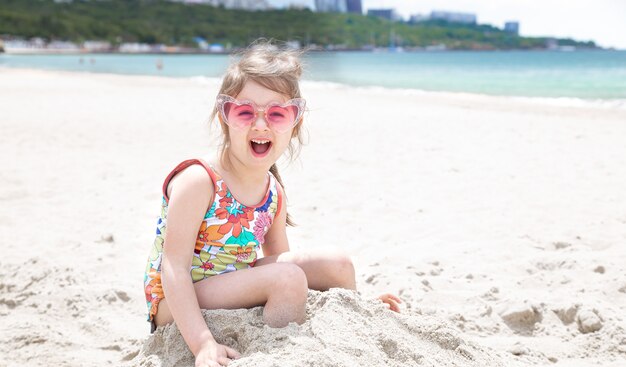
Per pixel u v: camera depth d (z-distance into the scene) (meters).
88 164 7.64
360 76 31.58
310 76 2.84
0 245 4.54
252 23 174.88
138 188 6.42
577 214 5.17
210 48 159.62
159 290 2.44
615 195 5.82
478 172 7.02
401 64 54.88
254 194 2.52
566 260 3.89
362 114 12.73
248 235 2.48
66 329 3.19
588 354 2.74
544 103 15.27
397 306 2.70
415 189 6.26
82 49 138.88
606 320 2.95
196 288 2.36
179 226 2.30
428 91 20.06
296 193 6.15
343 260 2.54
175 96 17.20
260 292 2.28
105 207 5.68
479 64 54.19
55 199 5.96
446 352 2.26
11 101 15.40
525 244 4.36
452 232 4.75
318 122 11.45
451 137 9.61
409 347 2.14
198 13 174.25
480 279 3.71
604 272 3.73
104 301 3.49
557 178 6.63
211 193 2.38
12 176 6.89
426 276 3.79
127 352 2.87
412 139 9.45
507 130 10.26
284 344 2.08
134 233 4.88
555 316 3.08
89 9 163.50
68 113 12.94
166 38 157.25
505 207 5.47
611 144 8.73
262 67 2.38
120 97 16.91
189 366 2.18
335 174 7.02
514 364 2.47
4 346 2.96
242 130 2.36
